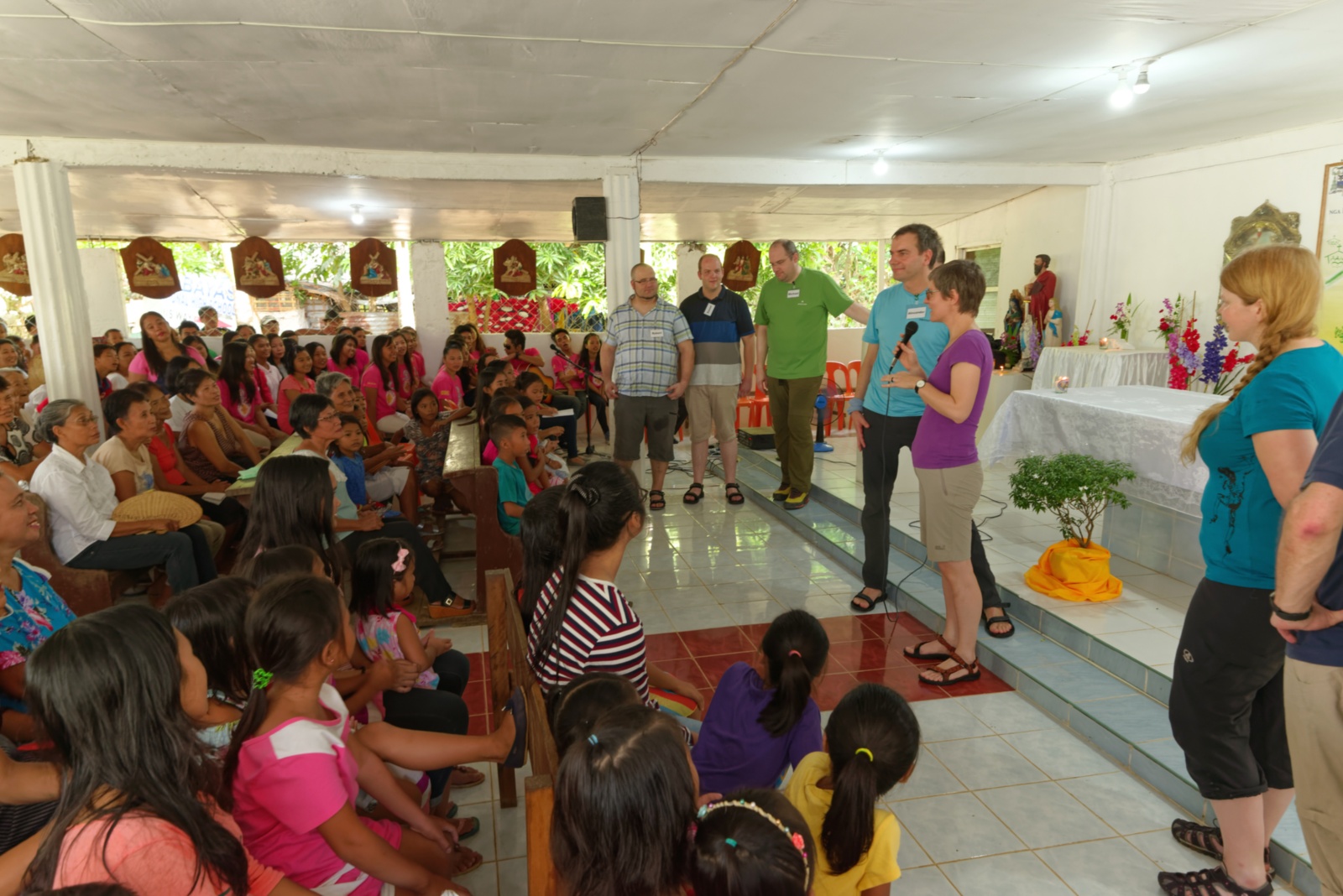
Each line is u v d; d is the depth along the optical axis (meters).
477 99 4.61
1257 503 1.94
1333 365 1.82
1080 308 7.91
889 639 3.96
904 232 3.83
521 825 2.62
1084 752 2.98
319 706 1.75
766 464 7.47
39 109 4.69
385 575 2.49
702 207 8.68
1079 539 4.01
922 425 3.42
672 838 1.27
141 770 1.29
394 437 6.14
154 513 3.90
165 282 7.37
